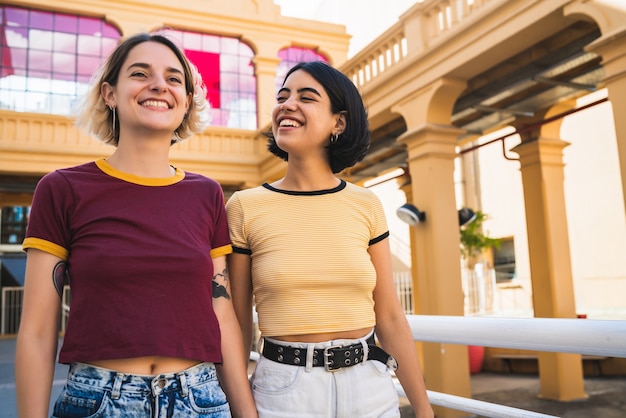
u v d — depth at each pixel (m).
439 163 5.47
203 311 1.26
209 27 10.54
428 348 5.51
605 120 8.52
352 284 1.41
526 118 6.48
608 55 3.71
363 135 1.56
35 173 8.67
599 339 1.19
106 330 1.15
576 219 9.01
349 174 9.30
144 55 1.36
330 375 1.33
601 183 8.59
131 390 1.15
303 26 11.33
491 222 10.64
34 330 1.16
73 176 1.26
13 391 5.66
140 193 1.29
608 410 5.36
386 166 8.73
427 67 5.41
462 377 5.34
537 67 5.26
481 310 9.67
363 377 1.36
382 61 6.59
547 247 6.14
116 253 1.18
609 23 3.66
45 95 9.40
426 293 5.47
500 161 10.45
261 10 11.03
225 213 1.46
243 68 10.89
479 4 4.80
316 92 1.48
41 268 1.19
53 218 1.21
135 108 1.32
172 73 1.38
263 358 1.40
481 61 4.89
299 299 1.38
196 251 1.27
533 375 7.40
